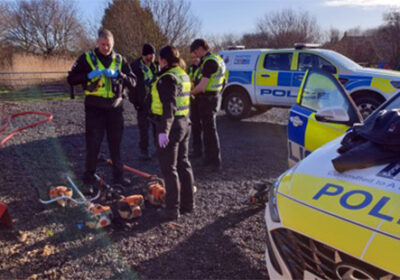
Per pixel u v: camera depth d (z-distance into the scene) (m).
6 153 6.17
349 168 2.27
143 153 5.84
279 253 2.18
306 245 1.97
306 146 3.90
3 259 2.98
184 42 19.27
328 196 2.10
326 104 3.68
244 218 3.83
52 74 17.19
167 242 3.33
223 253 3.18
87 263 2.98
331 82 3.69
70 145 6.84
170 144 3.60
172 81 3.42
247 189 4.65
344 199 2.03
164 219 3.76
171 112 3.40
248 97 9.11
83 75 4.20
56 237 3.36
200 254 3.16
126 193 4.46
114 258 3.06
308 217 2.02
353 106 3.35
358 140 2.59
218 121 9.34
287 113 10.60
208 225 3.66
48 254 3.08
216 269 2.95
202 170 5.39
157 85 3.47
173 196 3.71
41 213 3.84
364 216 1.87
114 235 3.43
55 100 13.27
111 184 4.68
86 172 4.64
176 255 3.13
